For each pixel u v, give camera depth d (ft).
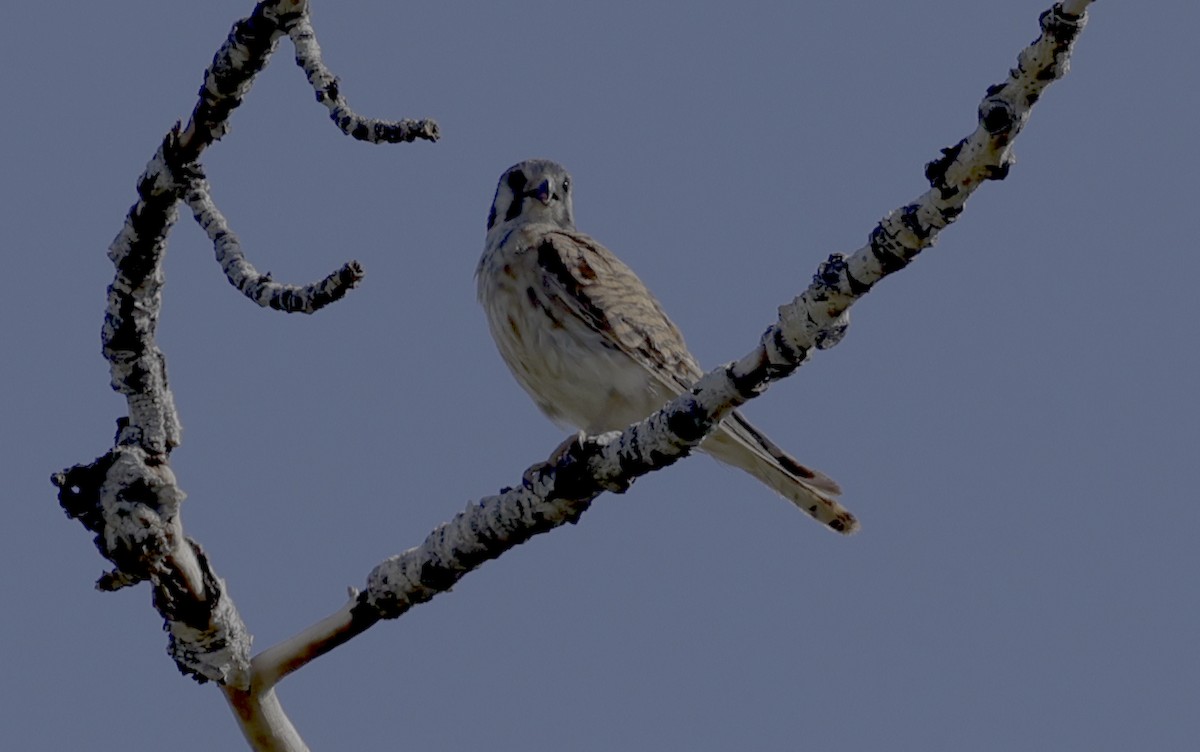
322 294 33.30
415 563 36.76
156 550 35.45
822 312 31.27
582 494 35.09
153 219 33.83
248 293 34.55
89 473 35.60
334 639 37.42
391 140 31.58
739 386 32.76
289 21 30.99
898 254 30.01
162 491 35.58
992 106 27.84
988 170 28.58
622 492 35.12
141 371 35.42
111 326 35.01
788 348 32.01
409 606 37.11
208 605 36.45
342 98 31.86
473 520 36.19
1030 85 27.58
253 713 37.78
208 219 35.68
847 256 30.96
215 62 31.65
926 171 29.17
